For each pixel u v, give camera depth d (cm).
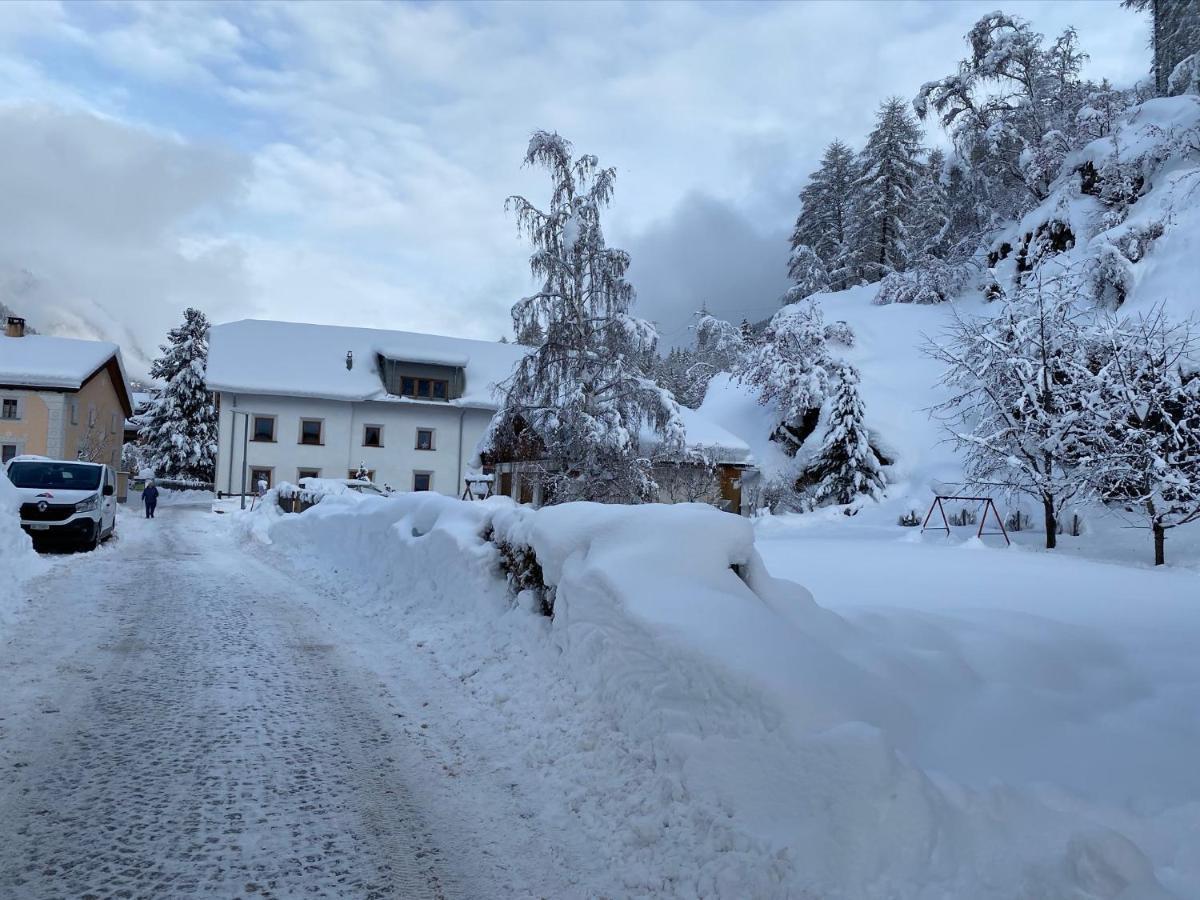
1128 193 2853
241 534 2081
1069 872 286
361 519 1309
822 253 5603
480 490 3108
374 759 476
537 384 2266
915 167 4909
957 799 338
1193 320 1908
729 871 326
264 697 591
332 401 4512
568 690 530
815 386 3006
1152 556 1458
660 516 584
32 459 1639
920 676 499
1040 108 3875
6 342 4394
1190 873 302
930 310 3609
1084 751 418
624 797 404
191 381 5550
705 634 441
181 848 355
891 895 294
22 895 309
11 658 661
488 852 365
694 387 4400
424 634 800
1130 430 1419
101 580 1131
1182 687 523
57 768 436
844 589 890
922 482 2594
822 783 342
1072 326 1623
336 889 328
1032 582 983
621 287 2302
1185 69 3503
